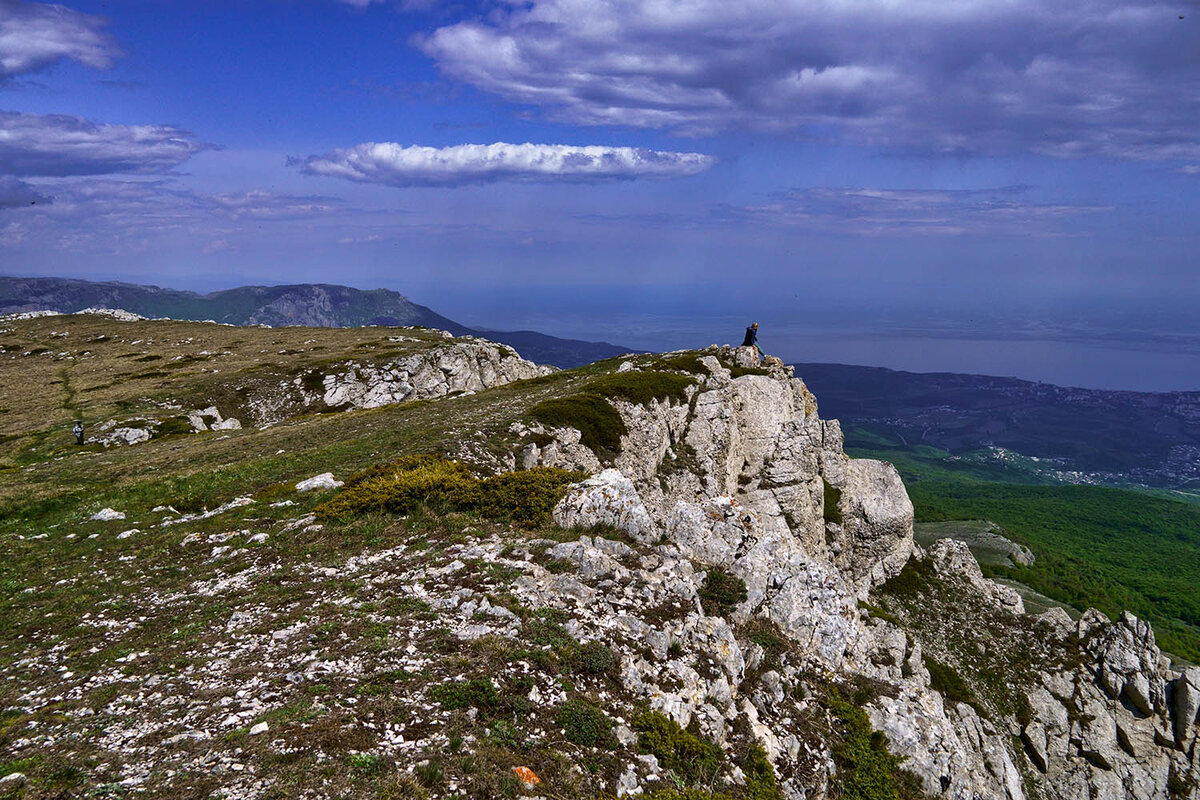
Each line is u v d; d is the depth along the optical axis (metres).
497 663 15.85
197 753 12.21
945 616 68.19
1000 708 57.88
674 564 24.19
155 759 12.10
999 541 154.38
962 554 77.56
